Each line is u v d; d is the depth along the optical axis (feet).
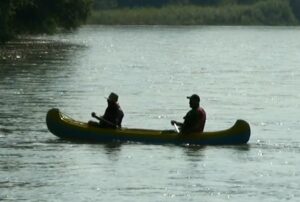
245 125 181.57
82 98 265.13
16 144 179.32
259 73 396.78
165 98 273.95
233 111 244.63
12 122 209.36
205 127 212.64
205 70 408.46
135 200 135.95
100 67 401.08
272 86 327.67
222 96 285.02
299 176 153.89
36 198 135.85
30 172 153.07
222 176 152.76
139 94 285.23
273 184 147.54
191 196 138.82
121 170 155.84
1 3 515.09
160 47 644.69
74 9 640.58
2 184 144.15
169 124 215.72
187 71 398.01
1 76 329.52
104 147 176.65
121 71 383.24
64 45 590.14
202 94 290.15
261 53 601.62
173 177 151.23
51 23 628.69
